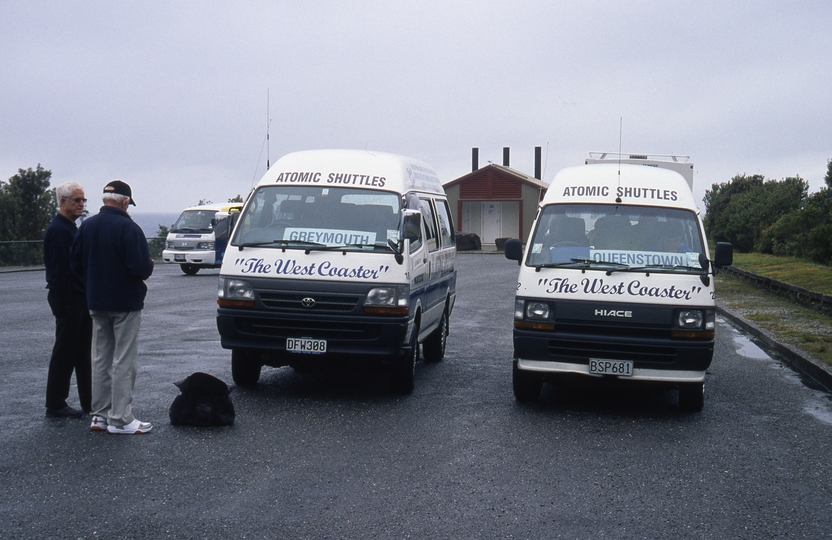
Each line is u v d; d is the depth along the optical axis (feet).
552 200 29.91
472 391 30.55
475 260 130.62
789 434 25.12
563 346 26.96
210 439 22.62
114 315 22.72
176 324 47.19
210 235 92.22
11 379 30.04
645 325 26.55
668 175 30.83
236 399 28.07
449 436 23.63
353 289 27.81
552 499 18.15
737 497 18.67
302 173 31.35
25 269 99.19
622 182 30.12
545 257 28.12
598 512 17.34
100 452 20.99
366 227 29.35
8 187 124.88
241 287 28.12
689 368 26.53
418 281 30.53
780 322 51.70
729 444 23.70
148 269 22.67
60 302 24.12
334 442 22.65
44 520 16.12
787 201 123.85
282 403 27.63
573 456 21.86
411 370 29.43
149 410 25.71
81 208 24.34
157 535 15.43
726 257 27.73
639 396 30.81
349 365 29.68
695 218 28.99
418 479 19.40
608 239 28.25
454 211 188.85
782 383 33.99
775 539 16.01
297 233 29.27
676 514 17.37
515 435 23.99
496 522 16.55
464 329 48.37
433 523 16.40
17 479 18.66
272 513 16.78
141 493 17.88
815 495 18.97
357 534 15.70
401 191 30.91
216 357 35.86
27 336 40.93
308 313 27.81
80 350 24.63
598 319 26.71
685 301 26.55
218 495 17.87
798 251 99.91
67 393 24.59
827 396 31.37
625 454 22.25
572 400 29.58
